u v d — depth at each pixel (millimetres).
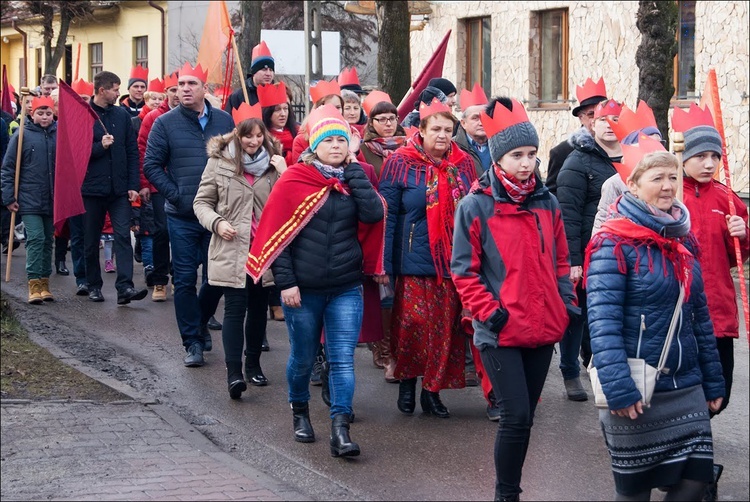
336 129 6203
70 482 5578
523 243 5234
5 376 7523
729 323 5648
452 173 7051
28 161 11070
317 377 8117
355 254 6297
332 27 30266
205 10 33906
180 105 8711
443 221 6941
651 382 4555
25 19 39312
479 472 6023
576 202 7414
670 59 12477
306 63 14422
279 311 10609
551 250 5316
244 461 6207
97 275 11305
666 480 4699
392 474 5984
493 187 5281
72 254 11797
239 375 7500
